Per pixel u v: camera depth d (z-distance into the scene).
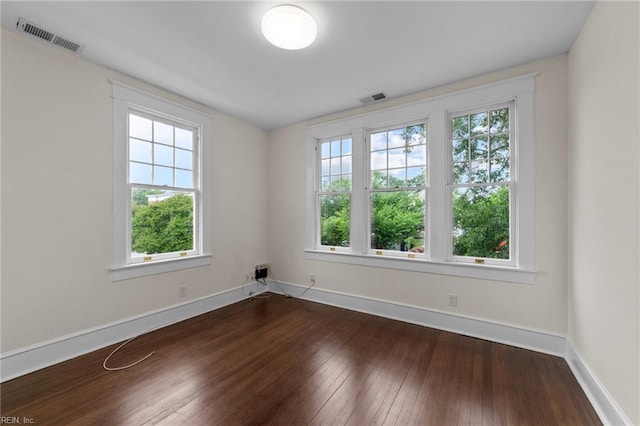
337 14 1.68
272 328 2.64
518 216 2.27
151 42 1.97
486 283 2.40
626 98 1.28
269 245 3.99
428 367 1.95
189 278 2.94
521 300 2.25
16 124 1.84
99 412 1.49
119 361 2.02
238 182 3.55
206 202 3.12
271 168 3.98
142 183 2.60
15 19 1.72
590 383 1.62
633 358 1.23
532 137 2.20
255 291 3.76
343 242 3.39
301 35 1.76
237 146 3.54
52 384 1.73
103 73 2.28
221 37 1.92
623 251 1.31
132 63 2.25
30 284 1.89
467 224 2.59
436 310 2.64
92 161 2.21
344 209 3.39
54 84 2.01
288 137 3.80
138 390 1.68
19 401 1.57
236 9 1.65
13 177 1.83
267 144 4.03
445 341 2.36
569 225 2.03
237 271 3.52
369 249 3.15
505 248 2.42
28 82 1.89
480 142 2.52
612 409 1.37
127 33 1.87
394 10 1.65
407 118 2.83
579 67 1.84
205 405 1.56
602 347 1.51
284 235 3.83
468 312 2.49
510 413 1.49
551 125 2.13
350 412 1.51
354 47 2.03
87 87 2.19
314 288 3.52
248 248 3.69
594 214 1.61
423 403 1.58
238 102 3.03
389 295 2.93
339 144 3.42
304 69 2.34
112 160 2.34
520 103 2.25
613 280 1.40
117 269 2.35
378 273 3.00
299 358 2.08
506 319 2.31
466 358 2.07
